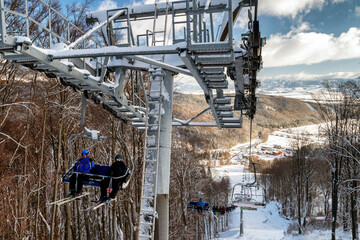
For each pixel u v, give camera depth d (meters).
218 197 63.78
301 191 47.69
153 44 8.54
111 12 9.66
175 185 32.25
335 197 26.27
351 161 25.06
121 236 23.88
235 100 11.63
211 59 6.45
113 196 7.94
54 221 17.14
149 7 10.38
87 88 9.01
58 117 19.05
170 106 9.45
